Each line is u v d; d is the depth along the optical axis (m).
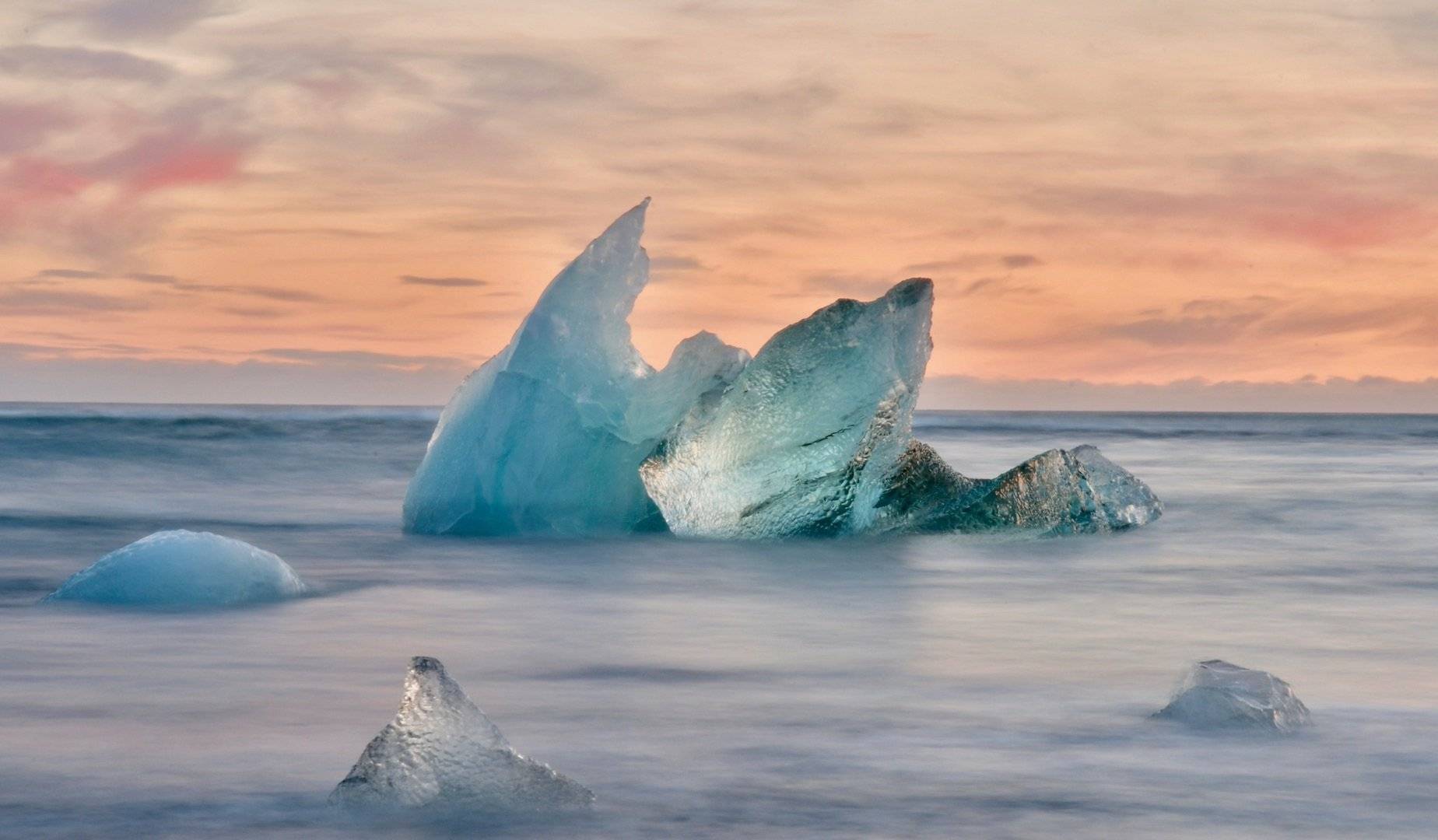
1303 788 4.99
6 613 9.40
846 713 6.30
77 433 34.00
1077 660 7.85
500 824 4.52
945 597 10.70
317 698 6.60
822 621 9.39
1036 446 44.53
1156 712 6.27
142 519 17.59
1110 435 60.88
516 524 14.74
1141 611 9.92
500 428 14.59
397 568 12.33
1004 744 5.65
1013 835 4.41
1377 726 6.01
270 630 8.83
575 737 5.79
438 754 4.74
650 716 6.22
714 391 14.38
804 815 4.64
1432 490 23.75
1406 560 13.54
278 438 36.16
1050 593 10.96
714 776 5.14
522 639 8.61
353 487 23.34
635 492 14.82
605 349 14.62
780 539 14.27
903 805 4.75
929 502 15.26
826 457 13.88
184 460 27.84
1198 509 19.69
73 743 5.62
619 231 14.74
